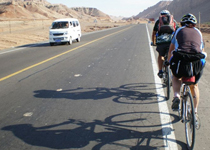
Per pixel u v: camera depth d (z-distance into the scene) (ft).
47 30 123.85
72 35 62.69
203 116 15.93
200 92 20.98
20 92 21.86
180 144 12.68
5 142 13.34
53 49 52.06
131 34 96.84
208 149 12.19
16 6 477.36
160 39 19.31
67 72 29.25
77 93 21.26
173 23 19.54
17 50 51.62
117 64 33.53
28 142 13.28
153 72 28.09
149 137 13.42
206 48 55.31
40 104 18.81
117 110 17.28
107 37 83.20
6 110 17.79
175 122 15.17
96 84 23.85
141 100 19.13
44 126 15.11
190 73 12.37
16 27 160.56
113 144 12.81
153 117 15.96
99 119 15.87
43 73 28.99
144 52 44.39
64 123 15.43
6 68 32.48
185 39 12.91
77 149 12.44
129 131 14.15
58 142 13.17
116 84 23.66
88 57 39.93
